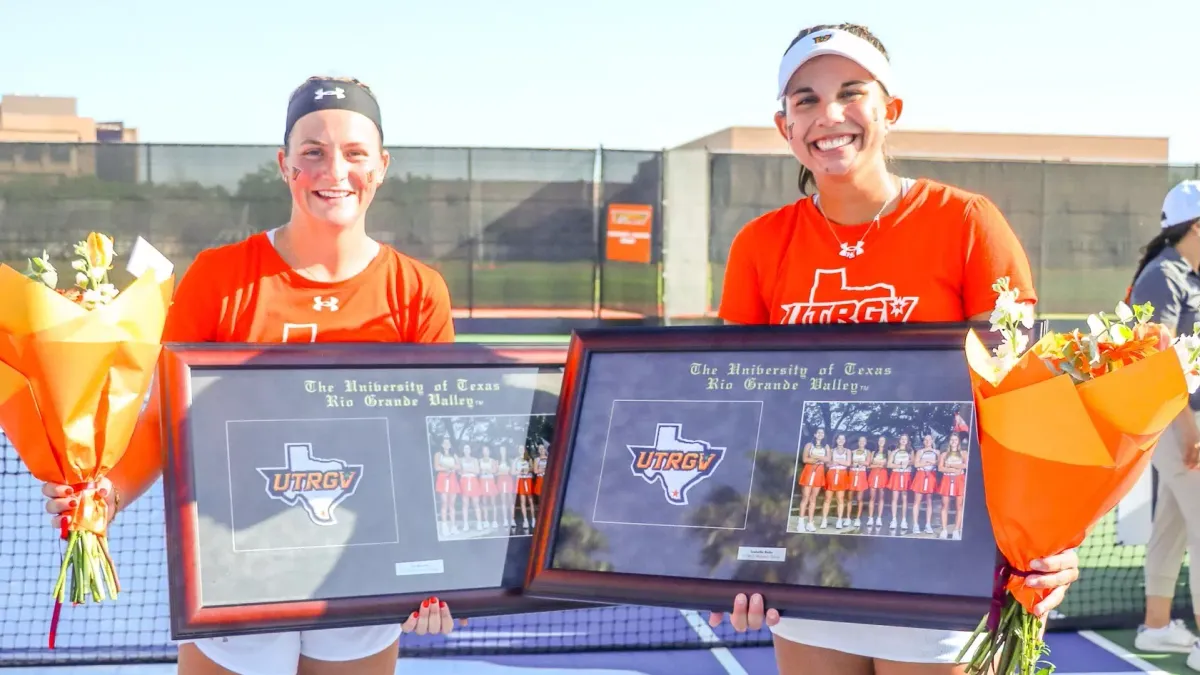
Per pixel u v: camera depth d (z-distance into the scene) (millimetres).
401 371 2604
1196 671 4449
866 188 2549
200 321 2662
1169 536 4668
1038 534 2117
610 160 14438
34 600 4945
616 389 2607
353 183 2650
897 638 2498
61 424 2275
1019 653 2213
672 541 2479
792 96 2547
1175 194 4195
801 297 2641
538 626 4984
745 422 2521
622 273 14555
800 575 2391
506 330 14609
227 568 2371
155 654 4410
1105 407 1958
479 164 14500
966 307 2520
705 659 4582
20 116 45719
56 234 13953
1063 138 34969
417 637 4773
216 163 14078
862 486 2408
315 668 2715
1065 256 14961
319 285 2697
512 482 2596
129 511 6117
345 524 2471
